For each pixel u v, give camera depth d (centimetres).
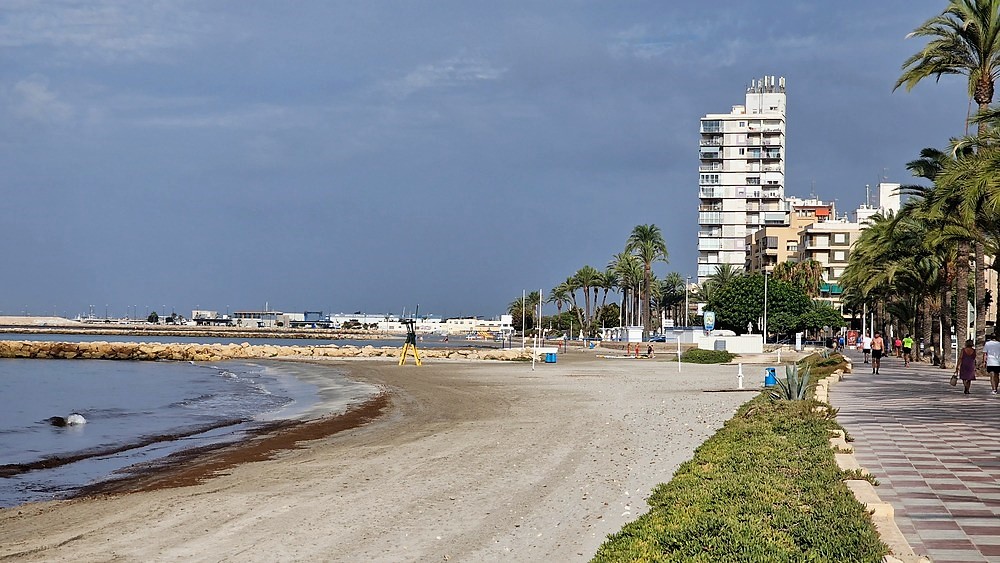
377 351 8419
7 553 1004
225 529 1084
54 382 5088
